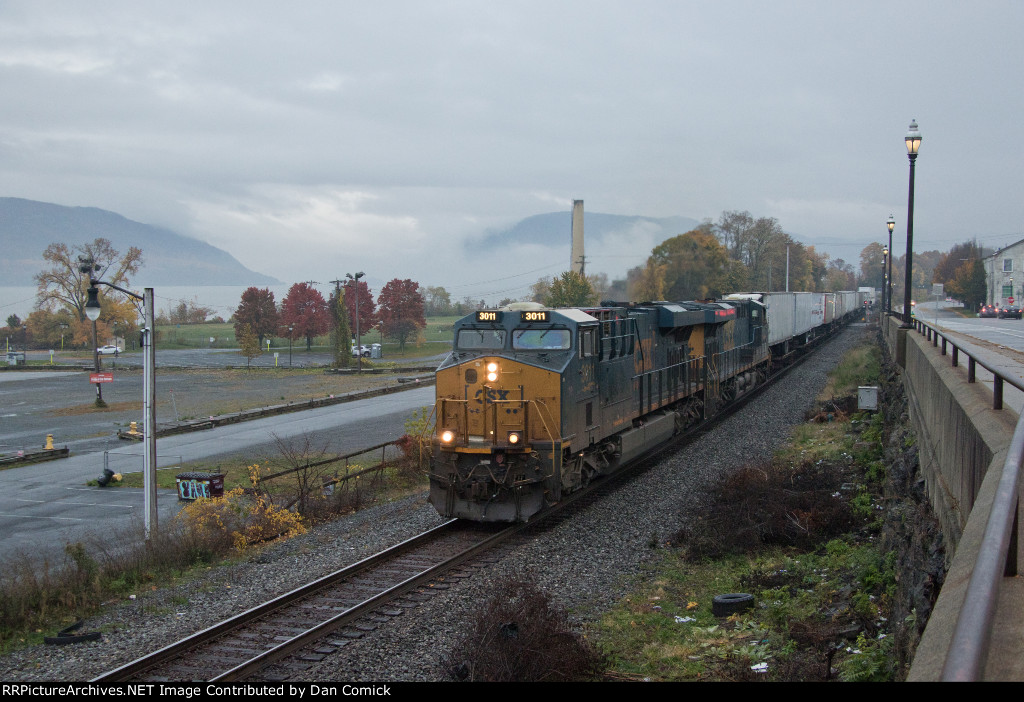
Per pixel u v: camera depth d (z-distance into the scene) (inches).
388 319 3631.9
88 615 512.4
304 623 459.8
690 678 385.1
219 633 446.6
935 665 130.3
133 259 3838.6
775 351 1728.6
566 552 589.9
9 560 689.6
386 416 1547.7
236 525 697.6
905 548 420.5
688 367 1032.2
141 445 1330.0
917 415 559.5
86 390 2219.5
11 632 485.4
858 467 771.4
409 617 464.8
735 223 3629.4
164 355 3476.9
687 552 589.6
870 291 5334.6
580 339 678.5
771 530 607.2
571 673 389.1
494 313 684.1
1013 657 135.0
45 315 4318.4
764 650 407.2
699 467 847.7
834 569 523.8
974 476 289.4
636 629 451.8
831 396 1238.9
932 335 679.1
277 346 4028.1
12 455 1237.7
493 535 629.0
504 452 633.0
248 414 1588.3
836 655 391.2
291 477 1007.6
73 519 858.8
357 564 553.0
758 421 1104.8
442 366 668.7
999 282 3009.4
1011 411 309.9
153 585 576.7
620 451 797.9
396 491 865.5
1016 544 177.8
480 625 409.1
